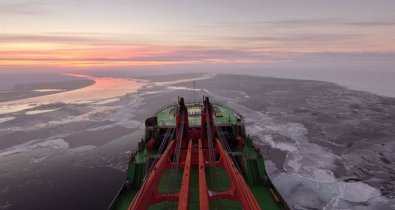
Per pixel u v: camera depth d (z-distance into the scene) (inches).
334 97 4362.7
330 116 3034.0
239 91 5570.9
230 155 919.7
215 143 895.1
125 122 2942.9
